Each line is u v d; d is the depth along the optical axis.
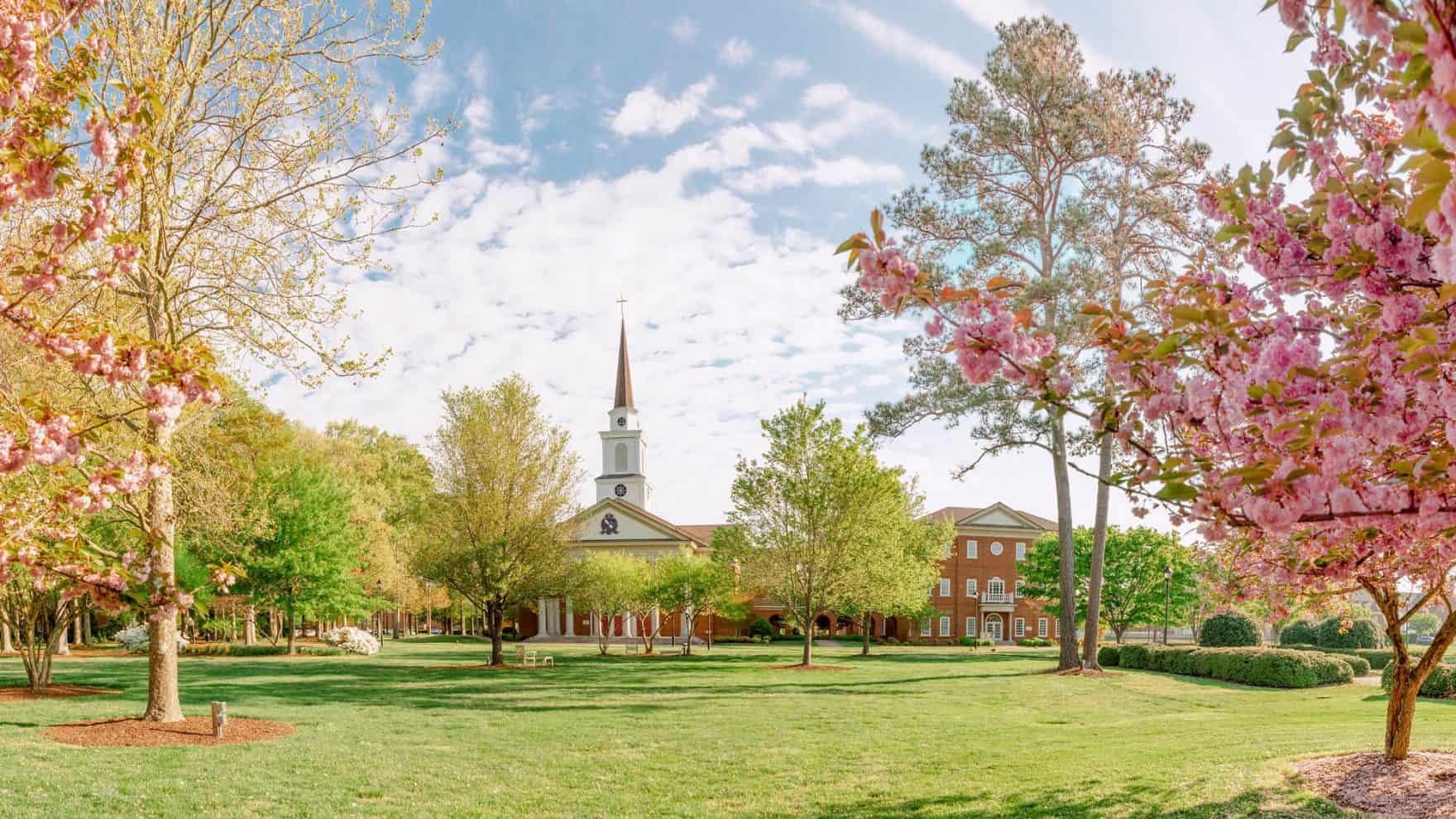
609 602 43.97
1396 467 3.36
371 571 46.00
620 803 10.34
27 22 4.33
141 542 6.11
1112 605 48.62
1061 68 25.47
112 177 4.89
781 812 9.86
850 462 30.34
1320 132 4.37
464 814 9.76
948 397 26.73
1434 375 3.19
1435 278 3.82
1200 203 4.99
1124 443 4.76
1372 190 4.09
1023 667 33.31
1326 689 24.53
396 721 16.64
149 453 5.97
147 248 13.05
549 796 10.69
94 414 5.52
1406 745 9.66
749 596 50.62
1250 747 11.77
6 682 22.16
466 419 32.47
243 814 9.38
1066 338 22.59
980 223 27.11
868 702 20.92
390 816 9.58
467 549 31.81
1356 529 4.58
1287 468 3.41
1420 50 2.28
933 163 27.31
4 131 4.49
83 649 41.53
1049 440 29.48
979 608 68.25
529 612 67.25
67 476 5.84
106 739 13.29
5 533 5.34
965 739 14.88
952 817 9.16
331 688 22.98
